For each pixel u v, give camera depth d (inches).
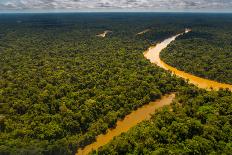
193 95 5846.5
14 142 4252.0
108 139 4677.7
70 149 4345.5
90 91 5792.3
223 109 5088.6
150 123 4749.0
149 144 4185.5
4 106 5216.5
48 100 5393.7
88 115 4963.1
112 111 5241.1
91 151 4234.7
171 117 4776.1
